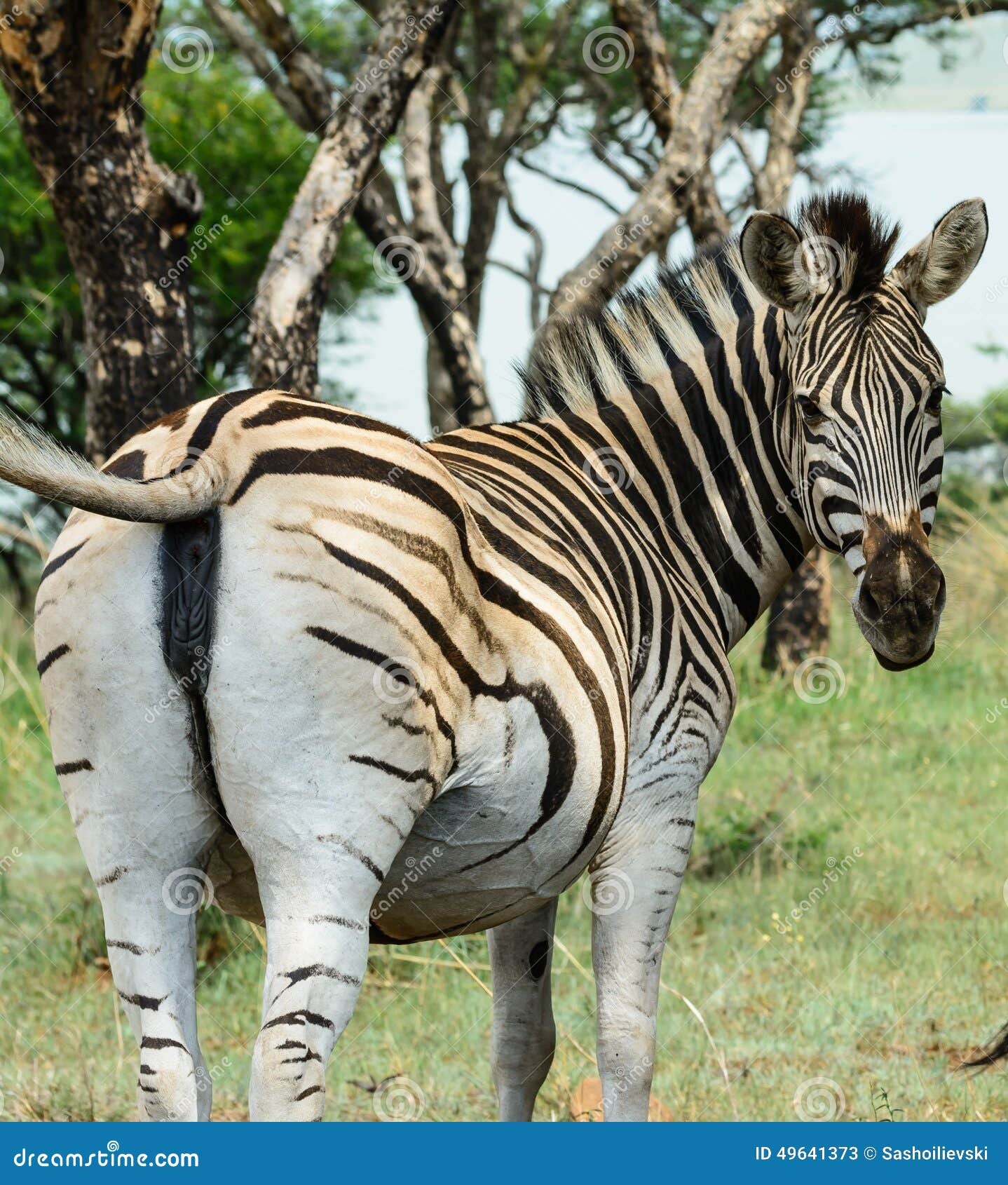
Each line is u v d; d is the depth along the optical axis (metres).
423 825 4.73
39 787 14.20
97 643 4.27
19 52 9.63
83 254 10.36
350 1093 8.00
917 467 5.89
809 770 14.45
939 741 15.41
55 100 9.86
